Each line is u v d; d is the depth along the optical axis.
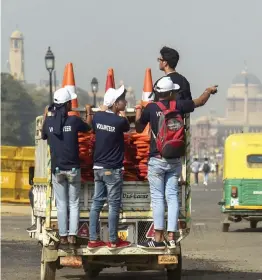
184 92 27.50
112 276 32.97
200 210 78.19
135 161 28.09
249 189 54.19
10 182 76.31
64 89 27.59
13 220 62.22
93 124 27.20
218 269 34.09
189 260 37.50
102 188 27.17
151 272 34.31
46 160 28.94
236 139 54.78
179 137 26.77
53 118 27.22
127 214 27.70
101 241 27.39
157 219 27.09
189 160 27.94
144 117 27.02
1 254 39.66
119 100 27.36
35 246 43.34
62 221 27.20
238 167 54.50
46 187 28.38
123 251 27.36
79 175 27.25
